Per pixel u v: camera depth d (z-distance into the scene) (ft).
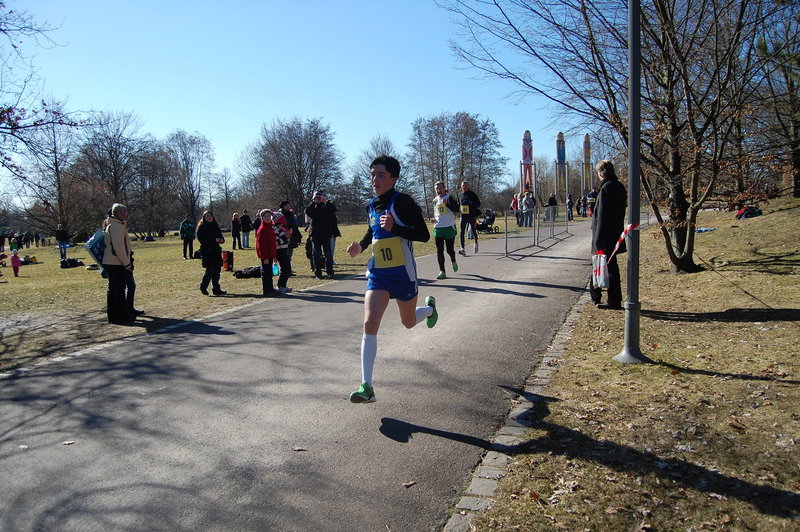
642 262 37.65
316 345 20.76
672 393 14.24
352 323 24.30
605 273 21.30
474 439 12.57
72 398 15.66
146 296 34.24
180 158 217.97
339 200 217.56
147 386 16.56
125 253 25.94
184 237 71.72
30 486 10.81
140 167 166.50
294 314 26.76
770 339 17.92
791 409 12.75
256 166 214.90
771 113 29.27
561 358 18.16
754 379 14.75
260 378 17.07
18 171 33.06
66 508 10.03
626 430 12.27
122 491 10.59
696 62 26.91
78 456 12.06
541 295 29.27
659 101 27.99
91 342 22.26
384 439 12.65
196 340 22.07
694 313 22.33
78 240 137.59
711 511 9.22
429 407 14.48
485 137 182.19
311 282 38.17
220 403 15.06
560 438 12.18
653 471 10.53
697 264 32.37
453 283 34.17
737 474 10.27
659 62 27.27
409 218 14.17
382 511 9.81
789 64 27.73
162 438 12.91
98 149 147.84
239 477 11.05
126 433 13.23
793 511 9.05
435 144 184.34
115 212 25.88
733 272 28.60
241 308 28.96
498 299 28.53
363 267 47.06
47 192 37.35
